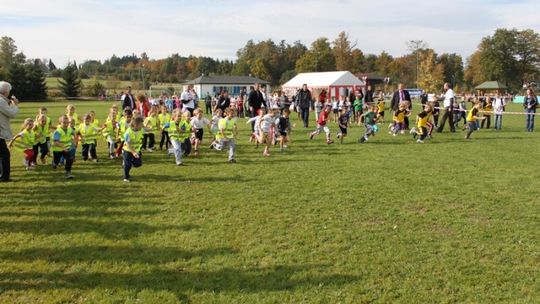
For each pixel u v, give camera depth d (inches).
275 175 445.1
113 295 198.8
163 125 618.2
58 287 206.4
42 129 498.3
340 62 4035.4
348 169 473.4
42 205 335.3
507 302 191.5
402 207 327.6
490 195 358.6
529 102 844.6
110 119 559.5
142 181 418.9
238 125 1008.2
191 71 5723.4
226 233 274.1
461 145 653.3
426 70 3341.5
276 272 220.8
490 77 4293.8
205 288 205.0
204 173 457.7
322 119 690.2
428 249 248.1
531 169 464.1
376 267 225.8
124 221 297.6
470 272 219.8
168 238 265.9
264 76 4630.9
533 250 245.9
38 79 3024.1
